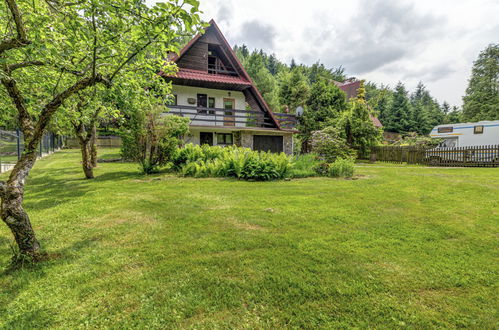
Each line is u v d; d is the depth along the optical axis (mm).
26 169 3088
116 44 3822
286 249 3328
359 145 22219
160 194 6676
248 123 19453
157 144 10633
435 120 48438
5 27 3930
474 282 2584
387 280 2607
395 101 43594
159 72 14086
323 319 2059
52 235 3801
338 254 3184
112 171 11516
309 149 24859
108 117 10391
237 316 2102
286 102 31078
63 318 2070
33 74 4602
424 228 4133
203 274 2719
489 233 3920
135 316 2092
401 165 17625
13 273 2730
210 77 16781
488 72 34406
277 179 9547
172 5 2975
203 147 12359
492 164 15000
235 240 3617
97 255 3154
